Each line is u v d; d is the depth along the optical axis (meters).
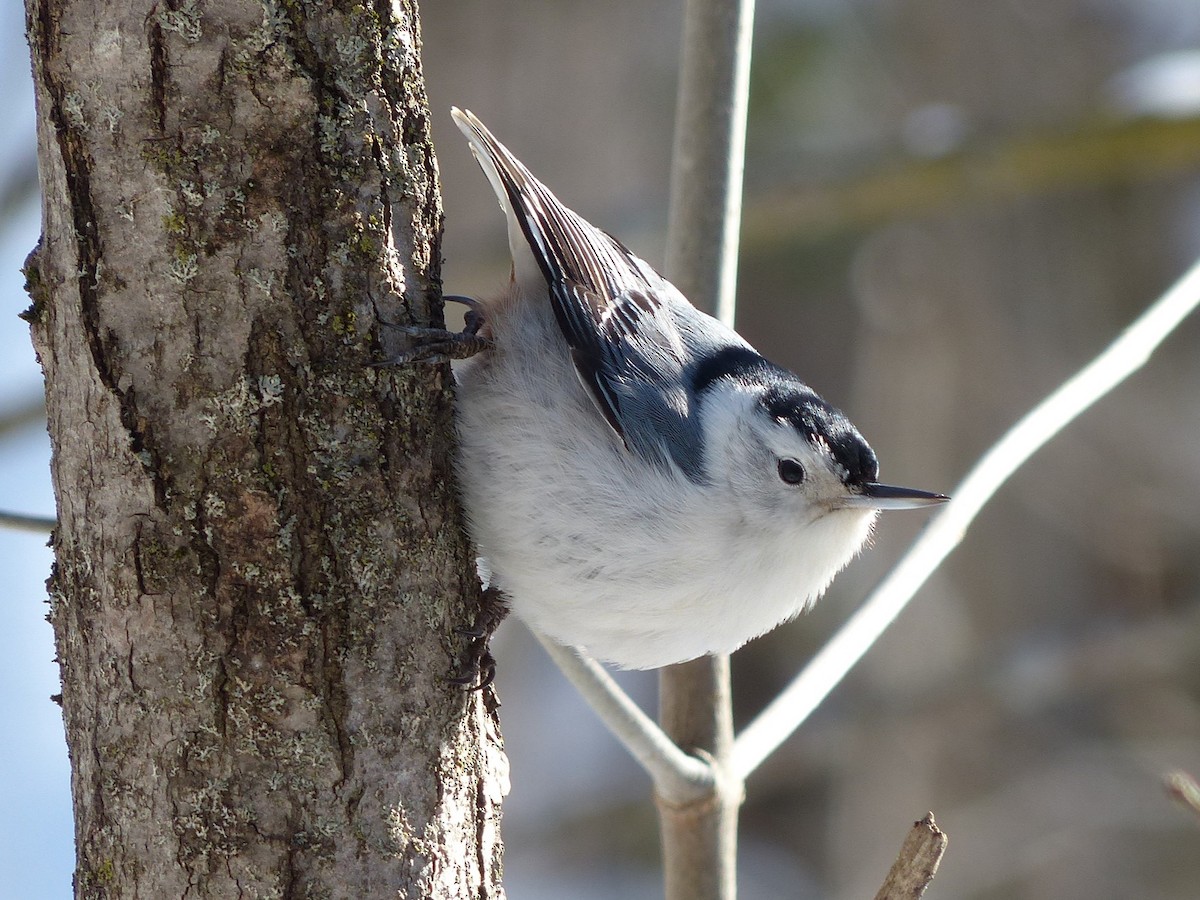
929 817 4.87
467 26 14.70
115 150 4.50
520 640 15.30
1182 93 12.66
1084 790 14.14
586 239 6.92
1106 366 7.48
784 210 12.91
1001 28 15.76
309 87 4.63
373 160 4.82
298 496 4.68
